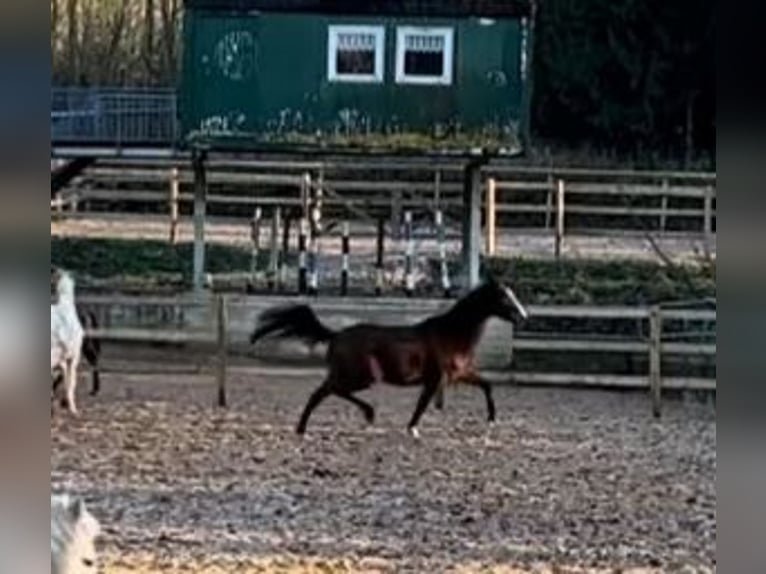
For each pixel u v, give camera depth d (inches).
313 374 783.7
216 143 916.6
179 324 867.4
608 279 1037.8
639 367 847.7
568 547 442.6
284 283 989.2
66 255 1075.9
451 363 652.1
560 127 1611.7
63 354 671.8
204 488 525.7
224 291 952.3
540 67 1601.9
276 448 615.2
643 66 1581.0
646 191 1152.2
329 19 910.4
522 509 503.5
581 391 808.9
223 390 722.2
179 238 1144.2
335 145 917.2
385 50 914.1
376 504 504.1
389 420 697.0
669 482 560.4
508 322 756.0
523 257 1084.5
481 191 1072.8
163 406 712.4
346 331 649.0
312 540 441.4
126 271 1056.8
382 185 1147.9
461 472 572.7
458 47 912.9
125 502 493.4
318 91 916.0
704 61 1545.3
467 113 916.6
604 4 1600.6
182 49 975.0
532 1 911.0
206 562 404.8
